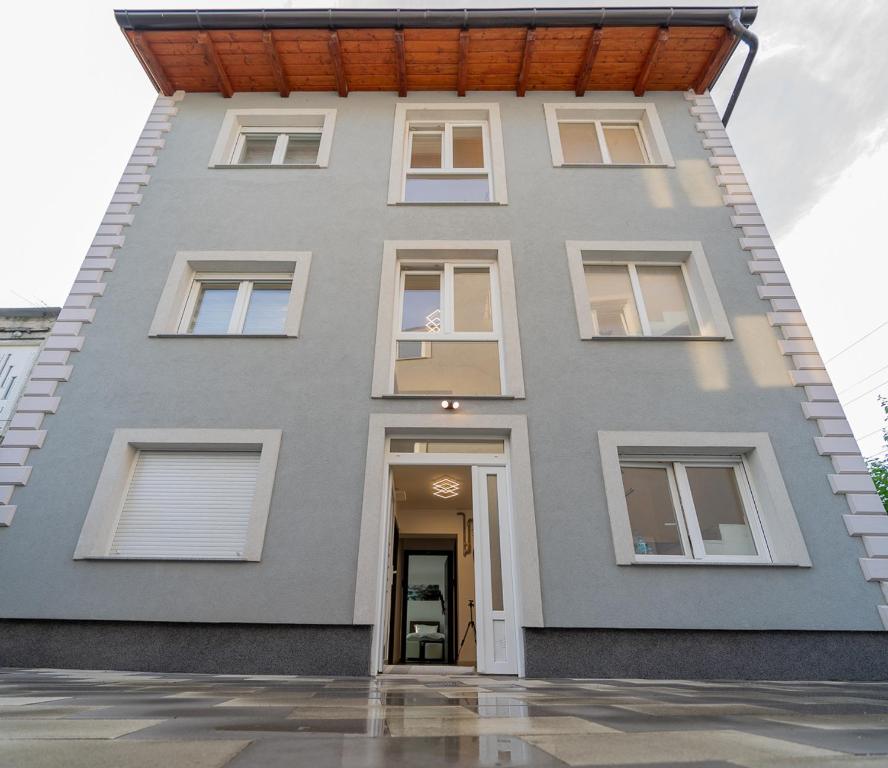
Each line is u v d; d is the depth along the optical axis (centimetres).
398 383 504
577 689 241
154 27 652
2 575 397
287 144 703
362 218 592
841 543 408
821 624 382
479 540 432
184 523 436
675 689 249
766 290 535
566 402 472
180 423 462
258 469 446
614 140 706
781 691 246
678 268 581
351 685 254
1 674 294
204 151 653
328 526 417
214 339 508
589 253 570
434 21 650
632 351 502
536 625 383
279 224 588
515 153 652
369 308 528
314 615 386
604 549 410
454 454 466
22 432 451
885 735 107
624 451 459
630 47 679
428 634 827
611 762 76
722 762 77
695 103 702
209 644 378
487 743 91
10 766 68
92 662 372
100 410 468
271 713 131
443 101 711
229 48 677
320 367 492
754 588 394
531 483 435
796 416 464
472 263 577
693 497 451
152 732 97
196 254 563
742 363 493
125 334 510
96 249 559
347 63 697
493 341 525
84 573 400
